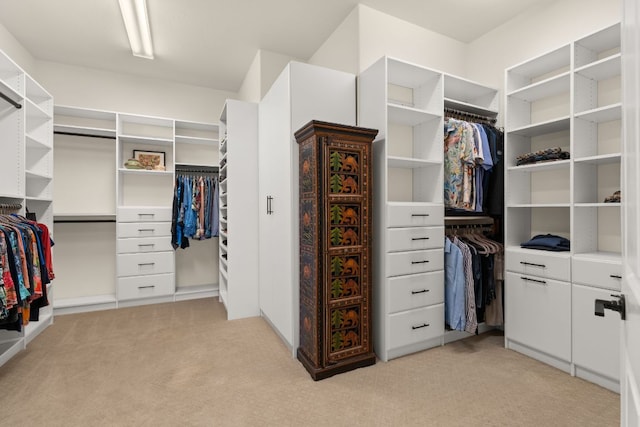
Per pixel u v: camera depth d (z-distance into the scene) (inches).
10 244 77.9
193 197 146.0
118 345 99.0
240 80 161.6
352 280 84.4
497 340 102.8
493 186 106.8
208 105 169.3
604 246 86.7
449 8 106.3
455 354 92.5
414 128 110.7
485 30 118.7
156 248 144.2
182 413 65.7
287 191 95.1
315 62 136.6
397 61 91.2
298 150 92.7
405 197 109.7
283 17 113.1
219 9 108.8
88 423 62.7
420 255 92.9
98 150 148.1
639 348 19.5
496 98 113.9
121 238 137.9
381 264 90.4
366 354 85.9
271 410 66.8
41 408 67.2
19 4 104.3
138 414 65.4
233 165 123.1
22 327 92.8
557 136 99.0
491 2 102.9
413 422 62.9
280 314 102.3
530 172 105.3
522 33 108.1
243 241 124.6
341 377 79.8
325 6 107.0
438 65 119.9
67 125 133.0
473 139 97.0
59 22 114.3
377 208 92.9
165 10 109.0
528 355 90.9
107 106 149.8
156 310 134.6
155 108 158.6
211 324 117.3
